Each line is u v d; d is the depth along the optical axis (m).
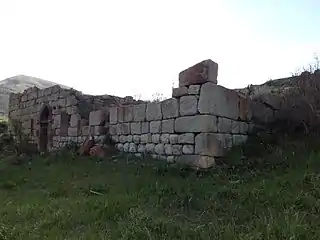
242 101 8.34
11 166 10.69
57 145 14.28
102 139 11.08
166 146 8.35
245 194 5.09
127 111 10.09
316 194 4.61
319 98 7.30
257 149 7.52
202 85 7.53
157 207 4.89
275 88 9.59
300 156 6.51
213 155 7.33
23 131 17.84
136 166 8.25
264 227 3.63
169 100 8.39
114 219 4.43
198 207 4.90
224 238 3.53
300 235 3.36
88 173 8.32
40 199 5.86
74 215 4.61
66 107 14.15
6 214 4.86
